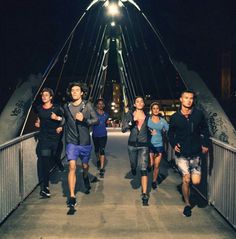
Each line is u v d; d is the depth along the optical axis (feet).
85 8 25.32
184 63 24.32
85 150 17.30
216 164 16.16
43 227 14.06
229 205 14.24
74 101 17.12
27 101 22.79
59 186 21.33
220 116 21.93
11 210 15.76
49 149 18.65
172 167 27.91
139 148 18.06
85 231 13.62
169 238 12.92
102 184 22.09
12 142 15.57
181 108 15.46
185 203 17.53
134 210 16.44
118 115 165.07
